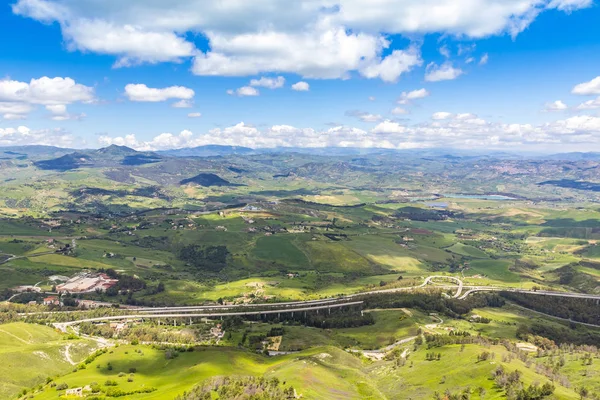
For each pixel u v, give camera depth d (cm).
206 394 16862
